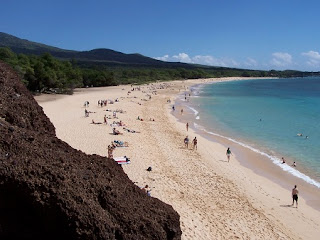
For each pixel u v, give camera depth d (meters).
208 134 47.59
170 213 10.42
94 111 57.00
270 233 19.16
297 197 24.12
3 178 8.95
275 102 93.44
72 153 11.04
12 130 10.66
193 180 26.12
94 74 137.38
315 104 89.44
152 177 24.80
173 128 49.38
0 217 8.88
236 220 19.92
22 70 85.44
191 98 102.06
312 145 42.22
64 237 8.82
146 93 107.50
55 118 46.34
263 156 37.06
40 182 9.12
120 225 9.34
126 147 32.94
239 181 28.14
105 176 10.55
